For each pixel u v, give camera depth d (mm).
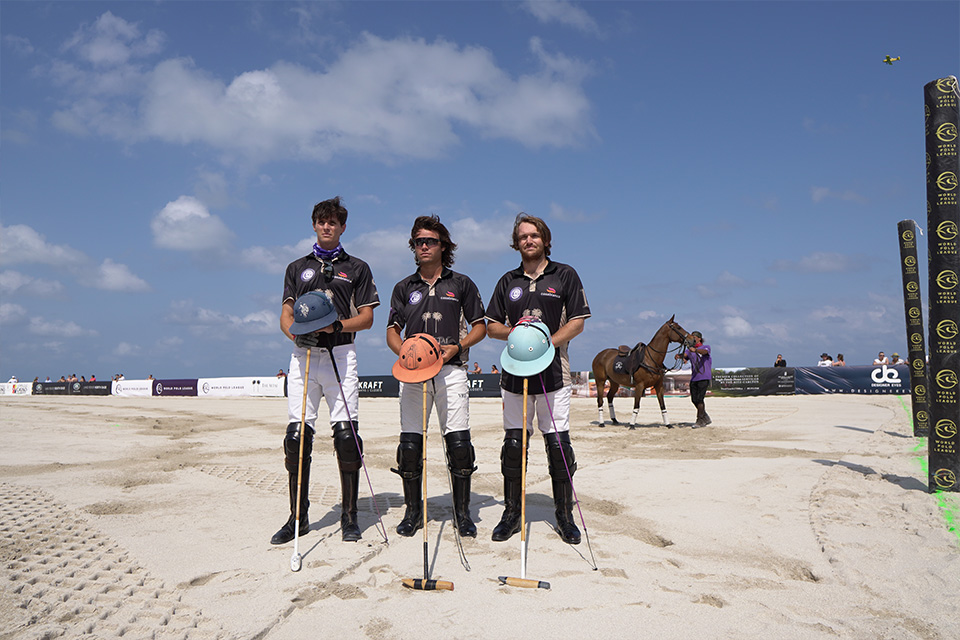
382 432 11148
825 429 10742
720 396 24125
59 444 9086
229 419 14859
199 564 3240
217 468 6559
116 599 2750
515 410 3873
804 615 2590
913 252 9242
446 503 4789
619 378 12516
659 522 4160
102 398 31922
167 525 4090
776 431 10633
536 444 8117
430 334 3906
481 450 8234
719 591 2871
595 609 2645
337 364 3854
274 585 2916
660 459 7207
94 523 4141
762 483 5445
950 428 4902
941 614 2598
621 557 3385
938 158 4945
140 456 7672
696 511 4457
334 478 5891
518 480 3854
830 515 4258
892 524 4023
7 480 5875
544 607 2666
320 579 2984
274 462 7066
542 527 4062
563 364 3824
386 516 4344
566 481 3775
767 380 23562
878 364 22453
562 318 3918
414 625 2482
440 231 4047
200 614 2578
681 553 3488
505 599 2762
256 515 4383
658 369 11914
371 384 30594
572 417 15312
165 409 19797
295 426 3793
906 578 3021
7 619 2488
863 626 2461
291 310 4020
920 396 9180
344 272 4008
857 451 7695
